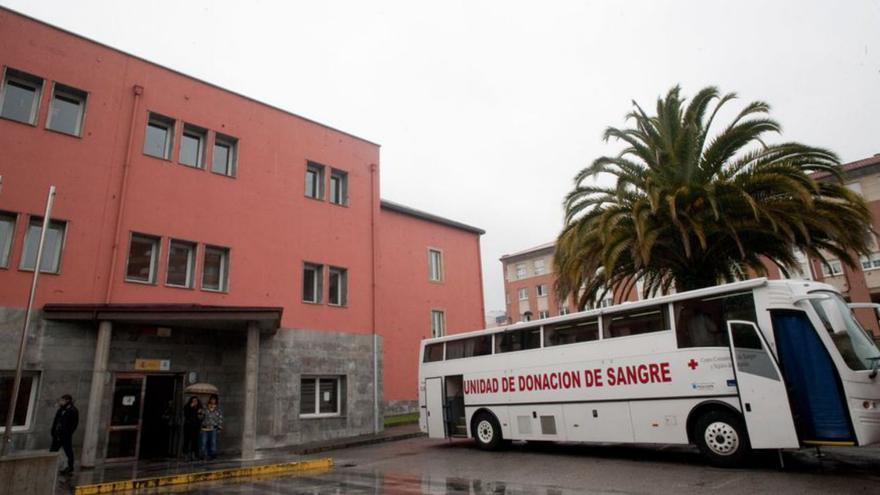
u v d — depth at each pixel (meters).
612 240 16.06
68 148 15.70
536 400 14.26
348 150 23.72
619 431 12.36
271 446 18.22
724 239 16.30
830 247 16.11
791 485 8.78
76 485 10.90
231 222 19.00
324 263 21.58
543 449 15.14
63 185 15.39
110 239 15.96
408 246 30.16
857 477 9.23
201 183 18.50
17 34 15.46
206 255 18.42
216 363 17.42
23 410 13.77
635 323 12.60
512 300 61.50
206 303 17.77
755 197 15.51
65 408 13.11
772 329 10.47
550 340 14.29
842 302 10.69
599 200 17.56
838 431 9.56
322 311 21.02
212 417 15.48
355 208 23.39
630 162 17.44
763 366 10.39
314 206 21.80
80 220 15.50
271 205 20.31
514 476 11.07
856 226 15.14
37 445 13.59
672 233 16.38
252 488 10.85
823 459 11.27
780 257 17.39
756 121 15.65
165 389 16.44
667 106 17.19
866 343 10.25
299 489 10.43
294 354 19.62
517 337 15.16
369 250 23.45
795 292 10.51
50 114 15.91
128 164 16.72
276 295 19.67
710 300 11.46
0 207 14.24
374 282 23.25
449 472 12.02
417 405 28.12
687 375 11.41
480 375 15.86
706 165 16.62
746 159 16.06
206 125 19.09
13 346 13.77
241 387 17.81
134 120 17.16
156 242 17.27
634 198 17.17
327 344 20.78
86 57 16.62
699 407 11.18
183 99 18.64
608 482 9.87
